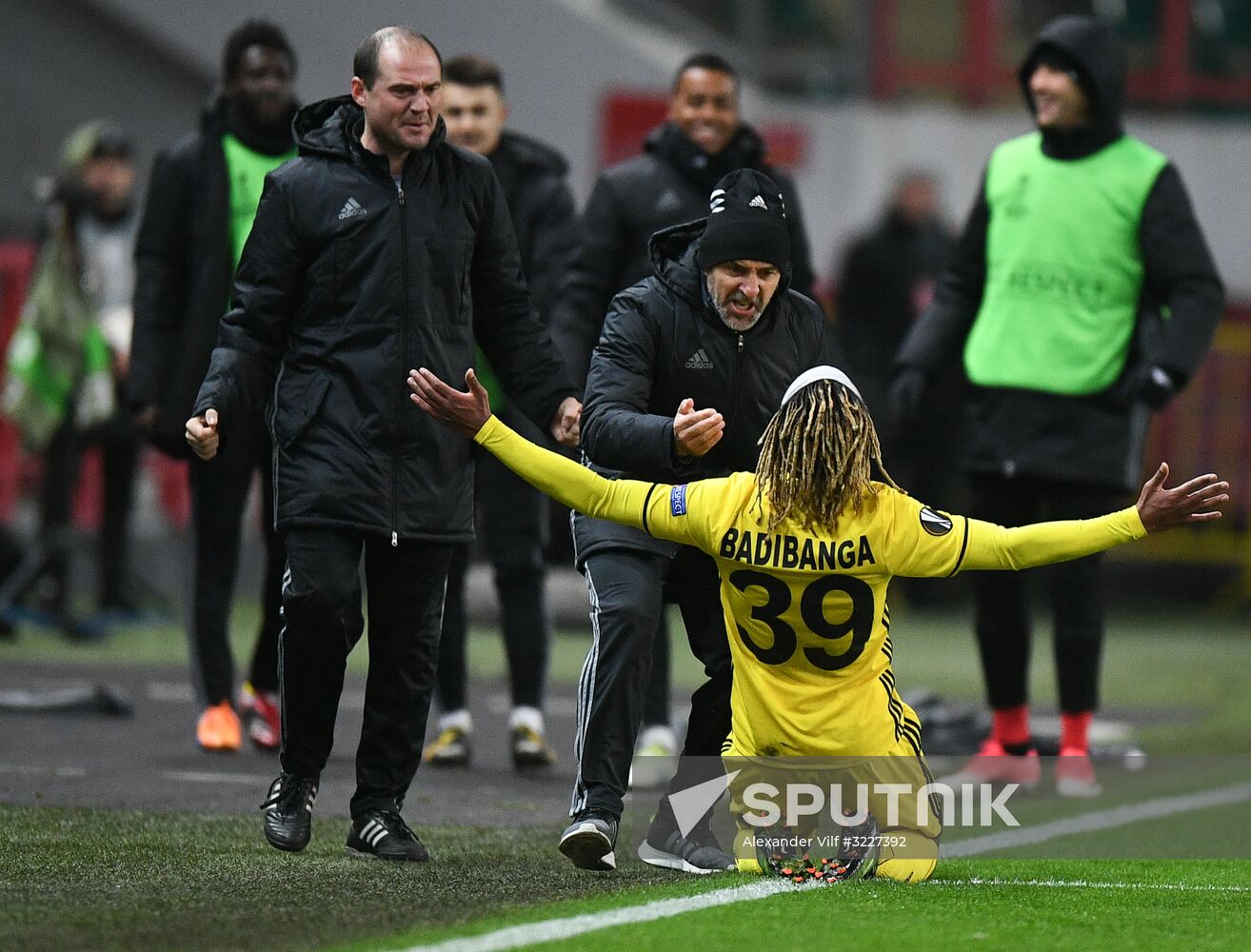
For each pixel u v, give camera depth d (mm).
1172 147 67000
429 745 30188
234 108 28781
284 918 17594
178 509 56000
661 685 28141
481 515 29672
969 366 29203
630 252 28016
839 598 19219
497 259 21094
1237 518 62188
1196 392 61750
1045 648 51688
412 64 19953
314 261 20234
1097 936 17547
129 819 23031
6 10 61500
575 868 20578
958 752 32156
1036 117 29172
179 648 45062
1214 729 36281
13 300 53750
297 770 20906
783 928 17391
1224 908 19156
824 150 66250
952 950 16688
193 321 28516
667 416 20656
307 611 20047
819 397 19016
